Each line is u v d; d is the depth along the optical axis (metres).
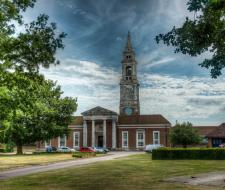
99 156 59.03
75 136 101.31
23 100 28.56
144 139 97.88
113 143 97.75
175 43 17.56
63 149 84.81
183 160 41.72
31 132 70.12
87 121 100.75
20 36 20.44
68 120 74.56
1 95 27.75
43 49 20.44
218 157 42.94
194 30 16.92
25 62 21.27
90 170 28.50
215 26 16.64
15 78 22.53
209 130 108.56
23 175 25.98
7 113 31.05
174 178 21.64
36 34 20.36
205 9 16.31
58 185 19.44
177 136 67.06
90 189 17.78
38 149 99.19
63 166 35.12
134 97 120.06
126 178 22.30
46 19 20.42
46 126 70.62
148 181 20.55
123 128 99.62
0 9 20.84
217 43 17.11
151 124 98.00
